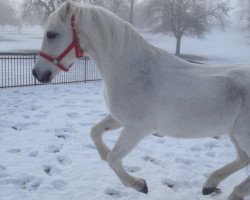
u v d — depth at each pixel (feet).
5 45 101.45
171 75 10.21
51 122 20.43
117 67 10.30
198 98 10.00
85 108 24.84
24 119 20.90
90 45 10.41
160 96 10.06
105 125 11.60
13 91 31.53
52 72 10.26
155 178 13.33
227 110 10.21
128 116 10.35
